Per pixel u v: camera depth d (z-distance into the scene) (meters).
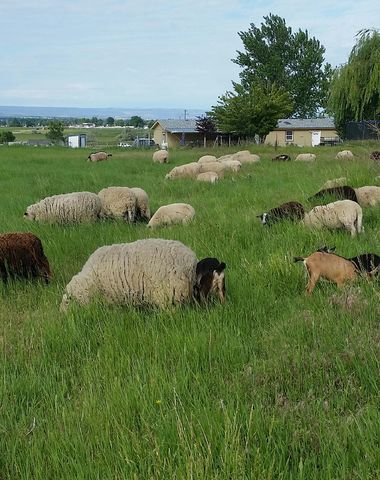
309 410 3.73
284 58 88.31
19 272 7.39
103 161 32.47
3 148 50.91
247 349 4.83
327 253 6.34
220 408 3.69
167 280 5.95
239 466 3.09
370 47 32.94
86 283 6.23
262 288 6.46
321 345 4.67
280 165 24.55
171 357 4.73
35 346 5.23
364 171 14.45
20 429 3.74
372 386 3.96
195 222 10.70
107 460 3.28
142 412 3.76
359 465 3.08
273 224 9.70
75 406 4.04
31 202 14.66
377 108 34.34
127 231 10.68
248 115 55.31
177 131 66.12
